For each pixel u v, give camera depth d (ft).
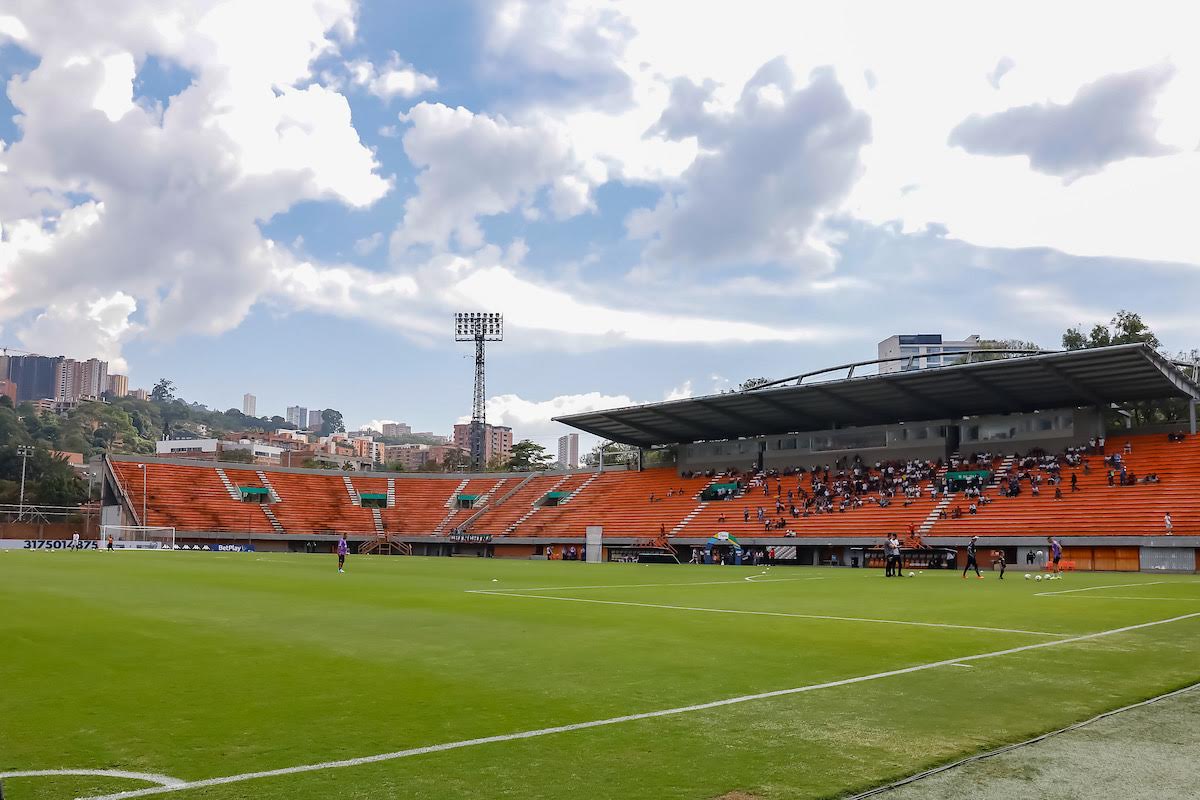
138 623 58.75
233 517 308.81
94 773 23.18
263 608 71.72
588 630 57.47
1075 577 143.13
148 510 296.92
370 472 361.30
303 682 37.09
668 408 255.91
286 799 21.02
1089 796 21.06
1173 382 197.88
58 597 78.02
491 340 391.65
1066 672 39.75
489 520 325.01
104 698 33.40
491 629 57.82
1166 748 25.68
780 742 26.53
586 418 275.39
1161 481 193.67
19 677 37.83
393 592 93.66
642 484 308.60
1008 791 21.50
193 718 29.96
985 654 45.68
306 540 314.96
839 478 256.11
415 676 38.70
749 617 67.15
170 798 21.15
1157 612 71.61
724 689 35.45
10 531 286.87
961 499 218.59
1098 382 201.36
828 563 227.61
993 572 169.68
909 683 36.83
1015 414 236.63
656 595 93.91
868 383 216.13
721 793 21.48
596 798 21.04
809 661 43.27
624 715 30.48
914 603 82.28
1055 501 201.16
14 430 608.19
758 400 241.55
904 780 22.53
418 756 24.94
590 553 257.34
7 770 23.44
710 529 255.50
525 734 27.61
